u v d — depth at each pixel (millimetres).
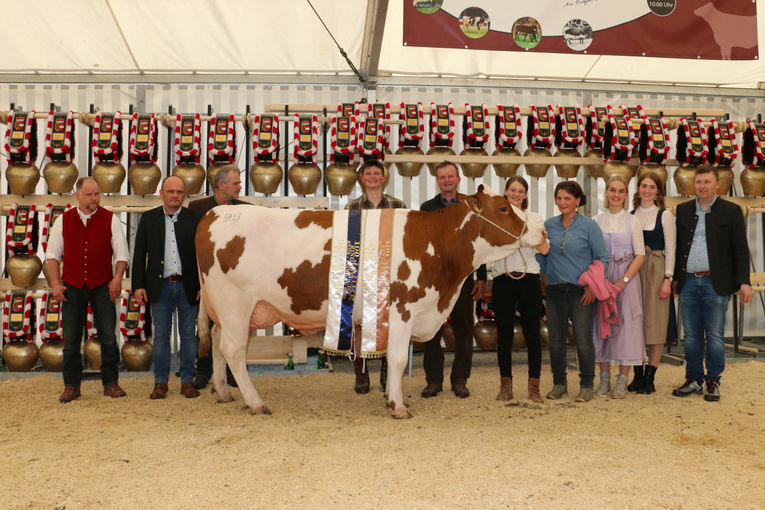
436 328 4312
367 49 6949
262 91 7477
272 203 6105
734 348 6988
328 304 4047
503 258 4305
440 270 4129
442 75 7543
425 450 3363
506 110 6449
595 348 4918
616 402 4668
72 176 6031
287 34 6914
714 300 4785
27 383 5512
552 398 4789
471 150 6551
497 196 4250
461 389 4844
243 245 4164
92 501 2658
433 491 2748
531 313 4613
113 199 6094
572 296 4699
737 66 7602
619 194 4836
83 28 6715
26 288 6125
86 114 6047
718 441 3605
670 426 3955
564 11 6887
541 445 3477
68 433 3760
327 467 3072
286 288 4141
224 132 6012
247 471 3020
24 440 3602
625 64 7500
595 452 3340
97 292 4910
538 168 6520
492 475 2955
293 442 3514
